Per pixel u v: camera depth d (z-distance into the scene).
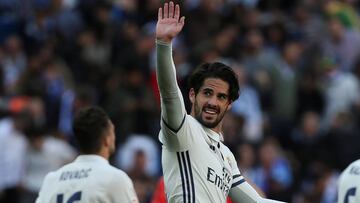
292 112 37.19
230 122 31.20
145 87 34.28
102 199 17.50
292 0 43.38
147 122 33.03
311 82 37.75
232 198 16.45
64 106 32.75
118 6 39.38
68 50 37.28
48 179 18.00
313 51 40.12
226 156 15.91
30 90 32.69
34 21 38.78
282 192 31.02
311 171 33.19
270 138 32.94
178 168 15.29
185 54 36.09
